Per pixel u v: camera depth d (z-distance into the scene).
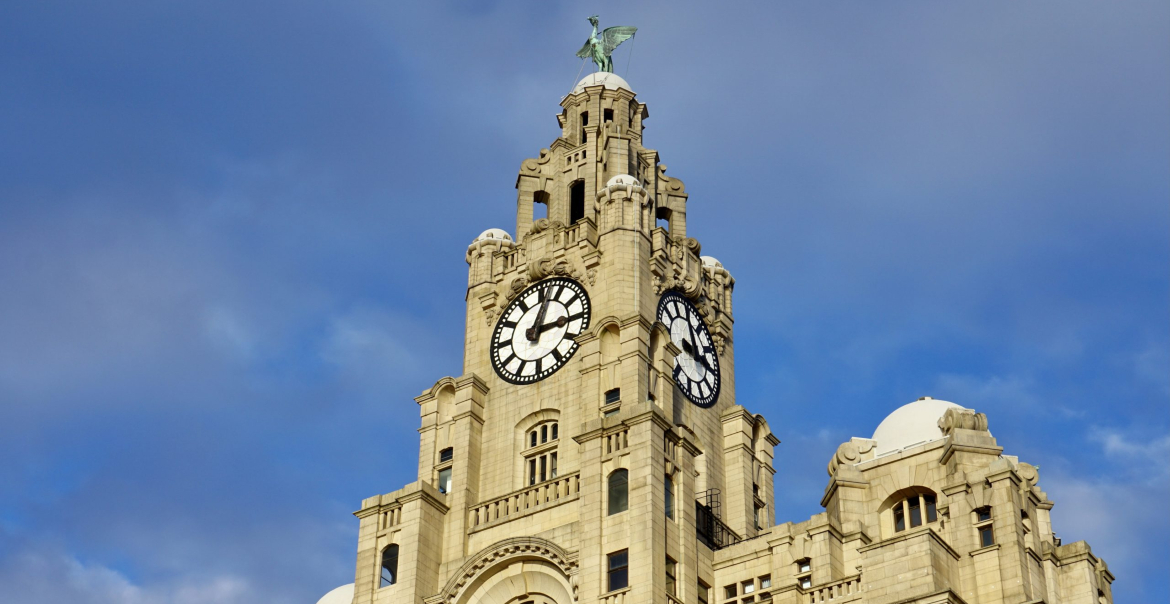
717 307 90.31
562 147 95.12
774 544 75.50
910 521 76.56
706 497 82.44
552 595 75.81
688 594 73.12
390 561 80.06
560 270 86.31
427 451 83.81
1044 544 74.69
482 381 85.44
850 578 70.62
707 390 86.56
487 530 79.62
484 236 91.06
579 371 82.00
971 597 70.25
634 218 86.12
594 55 101.69
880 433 80.19
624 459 75.25
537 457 81.94
